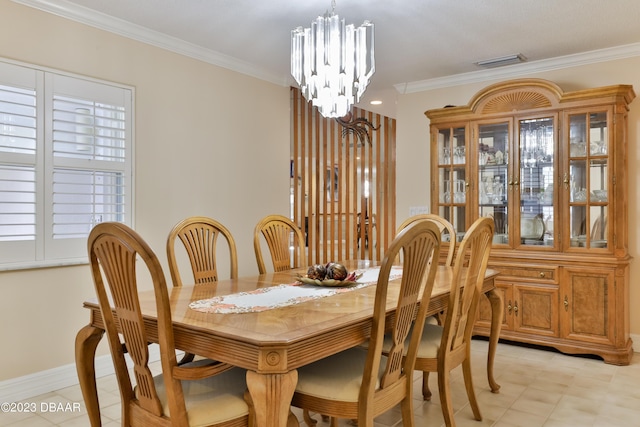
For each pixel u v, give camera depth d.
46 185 2.90
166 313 1.50
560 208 3.66
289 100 4.77
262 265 3.02
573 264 3.56
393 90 5.04
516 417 2.51
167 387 1.52
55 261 2.94
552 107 3.70
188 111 3.75
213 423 1.58
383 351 2.17
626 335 3.52
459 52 3.84
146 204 3.45
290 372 1.44
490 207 4.02
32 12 2.84
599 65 3.87
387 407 1.83
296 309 1.85
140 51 3.42
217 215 4.00
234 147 4.16
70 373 3.01
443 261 4.13
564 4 2.94
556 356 3.59
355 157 5.61
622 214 3.44
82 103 3.07
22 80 2.79
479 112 4.04
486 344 3.92
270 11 3.07
